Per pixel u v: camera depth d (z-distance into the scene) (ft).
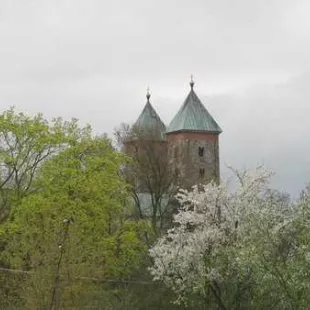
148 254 184.14
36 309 129.18
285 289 124.16
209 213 154.30
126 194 209.15
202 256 150.51
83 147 204.74
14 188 199.41
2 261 154.51
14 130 199.00
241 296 147.64
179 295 155.02
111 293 165.48
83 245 148.25
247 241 137.08
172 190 286.66
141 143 285.64
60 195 183.93
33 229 143.13
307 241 123.44
